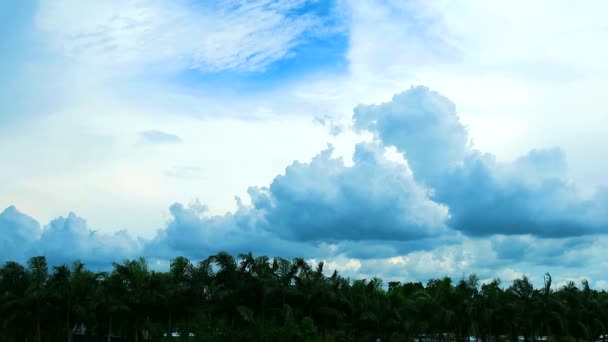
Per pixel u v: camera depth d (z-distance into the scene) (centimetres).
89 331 5069
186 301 4578
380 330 5184
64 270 4672
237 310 4206
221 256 4506
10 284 4647
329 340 5047
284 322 4244
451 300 5553
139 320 4675
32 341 4900
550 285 5781
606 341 6125
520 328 5859
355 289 5209
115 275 4759
